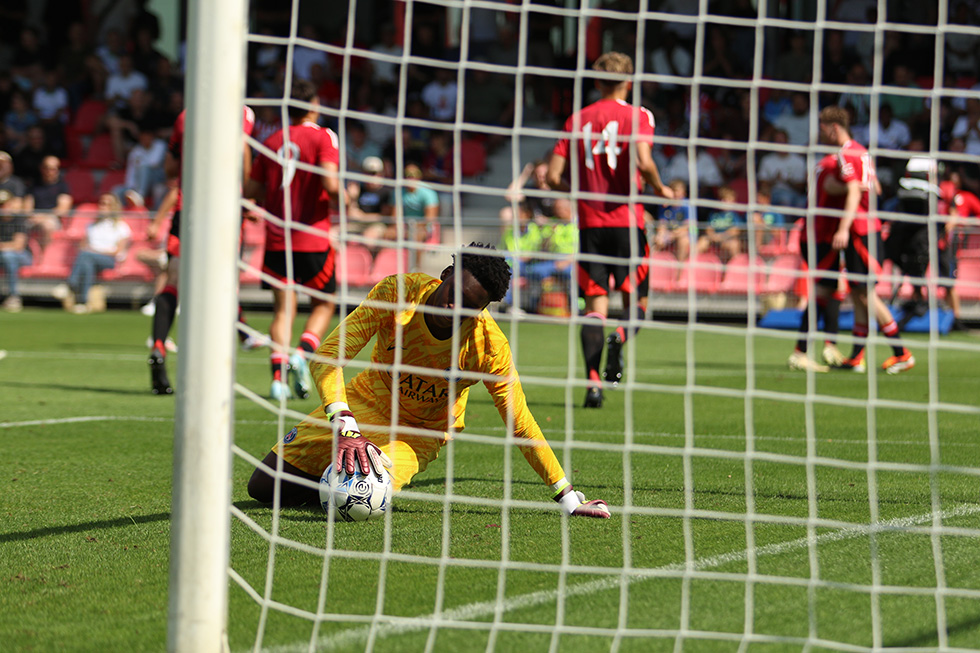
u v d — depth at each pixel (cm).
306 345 2427
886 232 4356
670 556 1120
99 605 973
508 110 6406
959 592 889
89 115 6656
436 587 1018
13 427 2066
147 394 2616
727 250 5022
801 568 1073
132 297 5638
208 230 805
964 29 1056
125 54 6881
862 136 5425
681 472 1625
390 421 1359
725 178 5616
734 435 2045
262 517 1316
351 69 6488
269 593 946
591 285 2455
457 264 1154
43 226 5559
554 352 3953
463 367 1278
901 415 2355
